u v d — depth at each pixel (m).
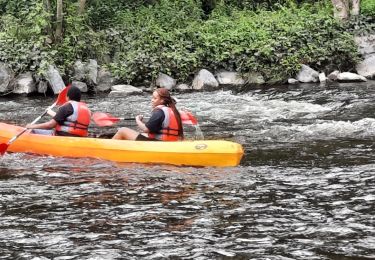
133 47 20.41
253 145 11.18
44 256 6.13
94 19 21.95
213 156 9.55
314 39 21.61
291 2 24.20
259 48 20.64
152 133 10.05
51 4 20.70
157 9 22.88
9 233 6.76
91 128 13.30
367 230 6.70
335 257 6.01
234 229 6.82
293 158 10.10
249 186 8.50
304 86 19.52
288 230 6.77
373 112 14.29
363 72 21.45
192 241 6.48
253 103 16.23
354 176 8.88
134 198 7.99
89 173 9.21
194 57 20.23
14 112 15.28
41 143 10.25
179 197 8.02
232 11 24.58
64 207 7.64
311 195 8.03
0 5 22.45
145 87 19.78
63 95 10.84
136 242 6.48
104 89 19.41
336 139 11.47
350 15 23.36
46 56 18.70
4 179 8.91
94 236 6.66
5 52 18.59
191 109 15.47
